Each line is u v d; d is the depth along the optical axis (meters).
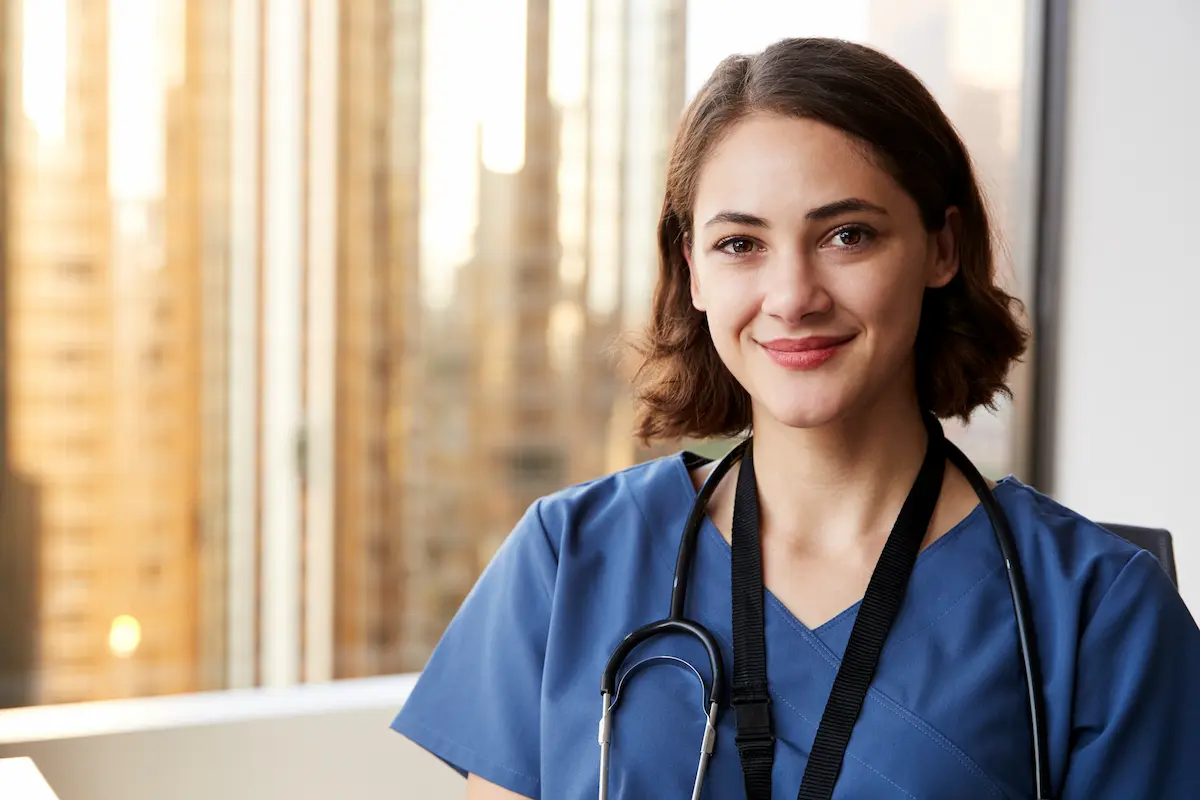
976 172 1.03
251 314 2.17
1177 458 2.06
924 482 1.02
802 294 0.91
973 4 2.26
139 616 2.11
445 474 2.39
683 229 1.06
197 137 2.10
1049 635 0.96
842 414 0.94
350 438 2.30
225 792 1.83
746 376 0.97
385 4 2.25
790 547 1.02
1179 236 2.06
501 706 1.07
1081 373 2.21
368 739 1.90
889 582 0.97
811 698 0.95
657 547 1.07
